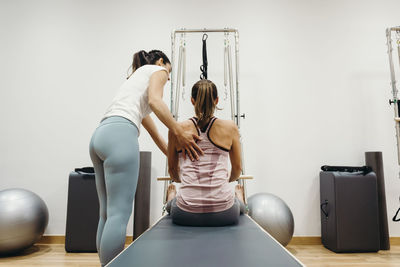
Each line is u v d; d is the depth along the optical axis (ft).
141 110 4.44
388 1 10.09
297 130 9.62
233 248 2.80
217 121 4.33
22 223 7.46
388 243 8.27
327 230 8.48
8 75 9.80
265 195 8.24
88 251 7.91
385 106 9.64
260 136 9.61
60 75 9.84
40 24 10.05
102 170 4.30
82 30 10.07
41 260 7.22
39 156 9.47
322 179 8.91
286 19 10.12
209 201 4.06
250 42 10.03
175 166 4.77
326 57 9.92
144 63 5.06
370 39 9.95
